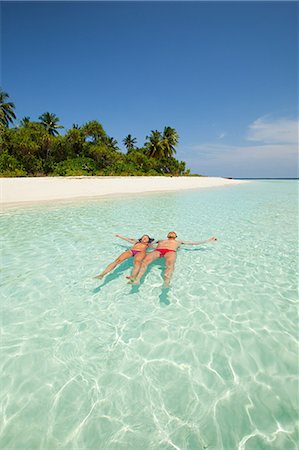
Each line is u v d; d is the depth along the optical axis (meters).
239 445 1.97
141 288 4.39
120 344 3.04
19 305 3.84
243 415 2.21
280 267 5.37
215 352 2.94
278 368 2.72
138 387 2.46
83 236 7.54
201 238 7.55
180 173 54.62
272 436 2.04
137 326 3.39
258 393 2.42
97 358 2.82
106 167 38.25
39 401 2.31
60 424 2.11
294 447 1.96
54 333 3.22
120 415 2.19
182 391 2.43
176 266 5.38
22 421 2.14
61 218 9.97
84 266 5.32
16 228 8.33
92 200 15.19
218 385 2.50
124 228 8.59
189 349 2.98
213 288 4.44
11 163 27.28
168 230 8.43
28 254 5.99
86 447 1.94
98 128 42.19
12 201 13.73
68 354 2.87
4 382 2.50
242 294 4.24
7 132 29.45
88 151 39.19
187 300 4.05
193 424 2.12
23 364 2.72
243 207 13.58
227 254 6.14
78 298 4.05
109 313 3.67
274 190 26.08
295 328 3.37
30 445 1.95
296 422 2.16
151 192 21.31
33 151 30.11
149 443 1.97
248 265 5.47
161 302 3.98
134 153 44.38
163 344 3.05
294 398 2.38
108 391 2.42
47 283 4.54
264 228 8.80
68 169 32.50
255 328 3.37
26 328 3.31
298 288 4.46
